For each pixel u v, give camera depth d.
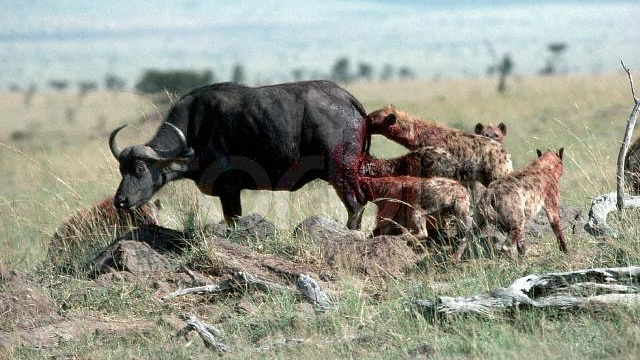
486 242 37.81
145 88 147.00
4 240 49.78
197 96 43.97
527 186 36.97
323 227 40.16
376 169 43.19
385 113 45.31
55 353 32.97
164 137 43.75
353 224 42.59
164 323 34.50
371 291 36.06
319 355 30.34
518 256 36.91
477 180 42.62
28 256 47.47
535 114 128.88
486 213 36.91
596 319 30.80
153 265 39.56
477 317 31.45
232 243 40.41
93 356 32.19
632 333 28.94
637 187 44.88
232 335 32.78
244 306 35.03
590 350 28.52
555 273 32.53
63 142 136.12
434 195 38.81
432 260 37.25
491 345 29.27
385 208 40.38
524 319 31.17
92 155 87.69
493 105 152.50
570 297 31.34
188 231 42.12
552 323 30.86
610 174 50.22
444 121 125.38
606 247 37.12
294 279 37.53
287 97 43.00
